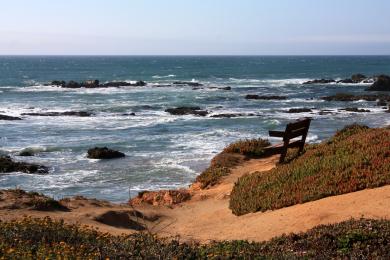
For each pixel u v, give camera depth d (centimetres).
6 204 1350
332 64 19525
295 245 875
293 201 1270
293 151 1867
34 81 9600
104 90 7650
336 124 4316
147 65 18950
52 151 3209
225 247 850
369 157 1376
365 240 833
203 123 4394
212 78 10794
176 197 1698
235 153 2209
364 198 1145
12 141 3544
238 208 1361
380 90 7425
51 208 1380
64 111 5097
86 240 829
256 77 11194
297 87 8225
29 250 722
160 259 730
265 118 4647
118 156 3025
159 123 4403
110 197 2192
